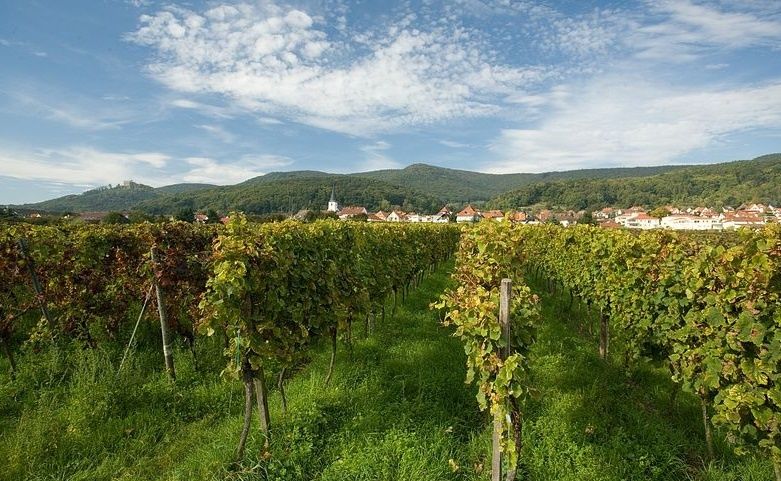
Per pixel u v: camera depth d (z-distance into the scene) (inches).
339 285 279.4
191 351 288.2
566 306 513.3
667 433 205.0
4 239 266.1
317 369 269.0
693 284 193.2
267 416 193.3
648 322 238.7
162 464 182.9
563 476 171.8
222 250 181.8
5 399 224.4
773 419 147.3
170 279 276.8
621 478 171.5
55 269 287.4
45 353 273.4
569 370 277.7
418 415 212.4
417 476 164.1
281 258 205.9
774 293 151.5
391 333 354.0
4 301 261.6
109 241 325.4
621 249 291.6
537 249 692.1
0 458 175.6
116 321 312.0
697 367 191.2
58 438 190.5
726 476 174.1
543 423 206.5
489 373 164.6
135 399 226.2
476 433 203.5
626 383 269.4
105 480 172.2
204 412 226.2
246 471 169.0
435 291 600.4
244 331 184.2
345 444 186.7
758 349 156.3
